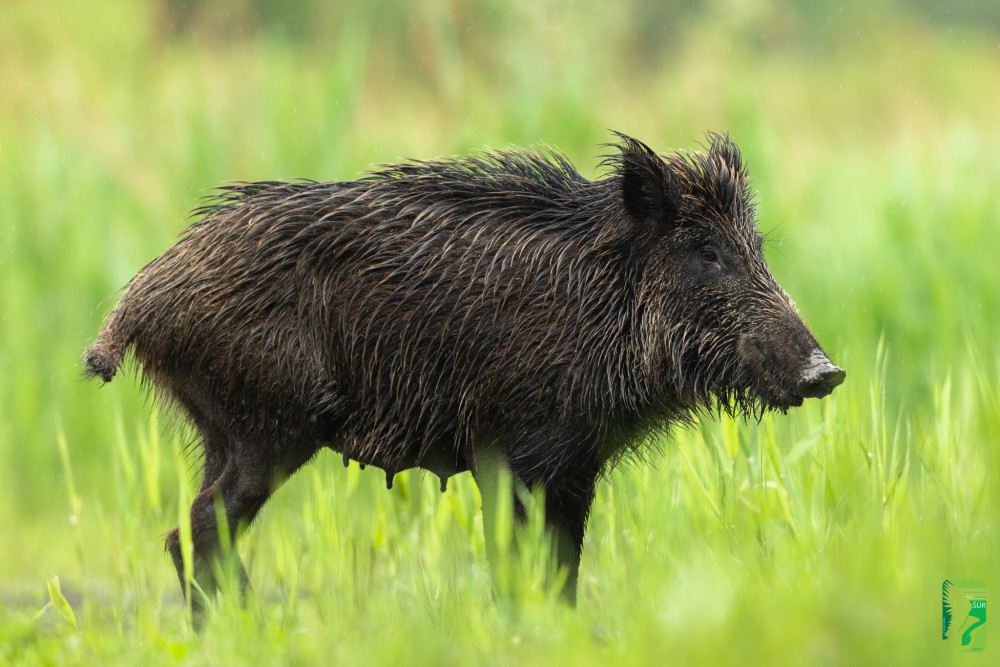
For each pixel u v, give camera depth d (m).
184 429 17.38
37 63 43.34
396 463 15.71
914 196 29.14
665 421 15.85
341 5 55.22
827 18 84.06
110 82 39.78
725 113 38.81
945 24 90.94
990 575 11.12
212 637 12.77
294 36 56.00
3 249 28.31
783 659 9.84
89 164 30.45
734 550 14.70
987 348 22.70
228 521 15.52
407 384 15.23
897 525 13.97
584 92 34.38
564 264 15.23
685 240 14.96
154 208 29.84
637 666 10.35
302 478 21.73
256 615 13.98
